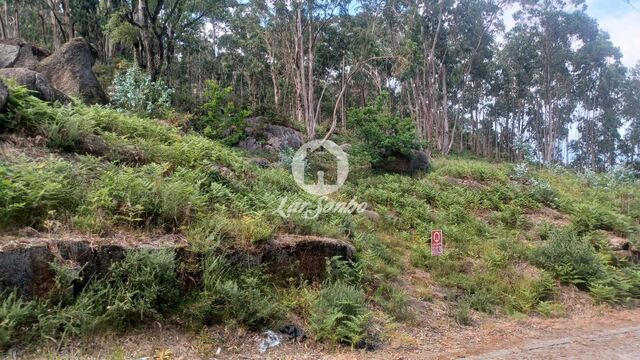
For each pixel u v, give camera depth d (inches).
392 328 252.8
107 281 203.6
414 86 1631.4
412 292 315.6
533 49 1872.5
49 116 326.6
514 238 456.8
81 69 615.5
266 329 222.2
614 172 828.6
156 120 486.0
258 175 428.1
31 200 222.1
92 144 327.0
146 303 201.6
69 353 175.8
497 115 2329.0
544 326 292.5
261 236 257.8
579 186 751.7
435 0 1478.8
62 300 191.5
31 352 171.6
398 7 1467.8
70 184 251.6
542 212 568.1
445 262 370.0
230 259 242.2
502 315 308.3
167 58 1009.5
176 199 262.2
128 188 260.7
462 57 1670.8
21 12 1489.9
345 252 297.7
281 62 1646.2
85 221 224.7
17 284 185.3
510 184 647.1
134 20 895.1
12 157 270.1
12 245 189.8
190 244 235.8
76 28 1304.1
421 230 449.4
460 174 667.4
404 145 675.4
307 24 1256.2
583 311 335.6
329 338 226.1
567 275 375.6
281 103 1868.8
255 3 1247.5
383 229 443.8
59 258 196.2
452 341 251.9
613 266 423.2
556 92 1996.8
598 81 2027.6
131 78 581.0
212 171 354.3
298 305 245.0
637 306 360.5
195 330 208.2
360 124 700.0
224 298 221.3
